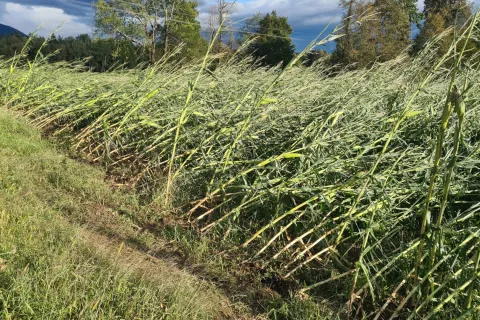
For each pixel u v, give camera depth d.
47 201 4.37
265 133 5.62
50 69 9.75
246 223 4.46
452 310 2.98
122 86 7.27
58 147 6.64
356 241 3.65
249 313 3.15
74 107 7.39
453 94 2.52
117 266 3.16
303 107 5.66
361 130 4.95
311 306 3.18
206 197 4.70
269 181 4.39
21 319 2.53
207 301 3.10
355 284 3.27
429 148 4.42
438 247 3.31
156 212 4.67
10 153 5.56
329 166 4.30
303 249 3.98
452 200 3.88
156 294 2.96
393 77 6.05
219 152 5.23
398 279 3.38
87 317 2.60
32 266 2.97
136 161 6.04
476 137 4.95
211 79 6.88
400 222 4.03
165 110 6.35
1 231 3.33
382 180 4.04
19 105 8.30
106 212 4.46
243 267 3.77
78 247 3.35
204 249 3.90
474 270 2.75
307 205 4.24
